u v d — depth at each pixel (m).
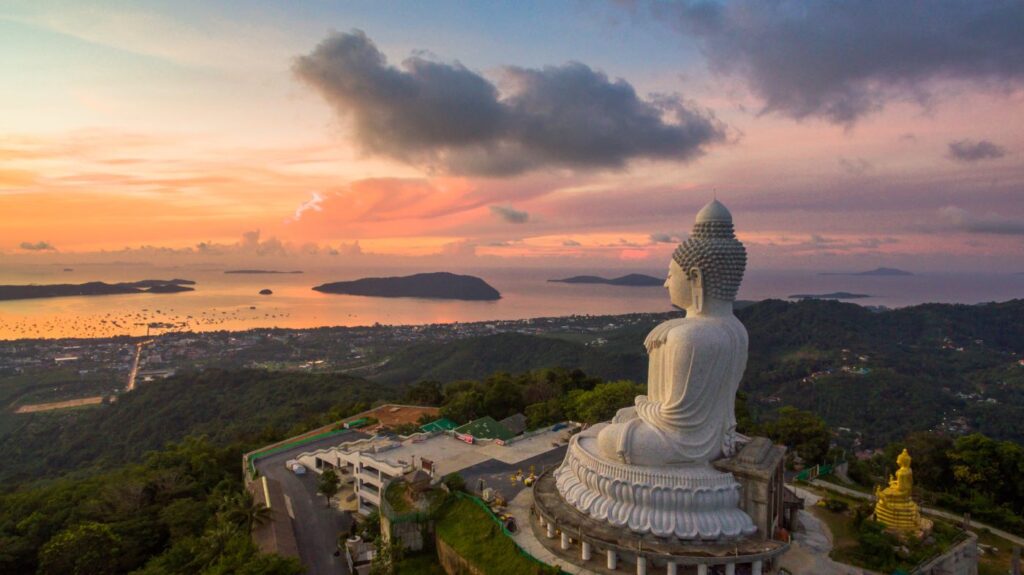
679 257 38.78
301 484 62.22
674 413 35.84
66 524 50.66
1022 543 44.56
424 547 46.00
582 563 36.34
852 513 43.53
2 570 46.81
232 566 38.62
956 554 39.06
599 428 43.78
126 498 55.19
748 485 35.34
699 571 33.25
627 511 35.81
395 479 52.44
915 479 56.88
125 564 47.22
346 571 46.34
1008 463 53.28
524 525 42.50
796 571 35.88
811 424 61.09
